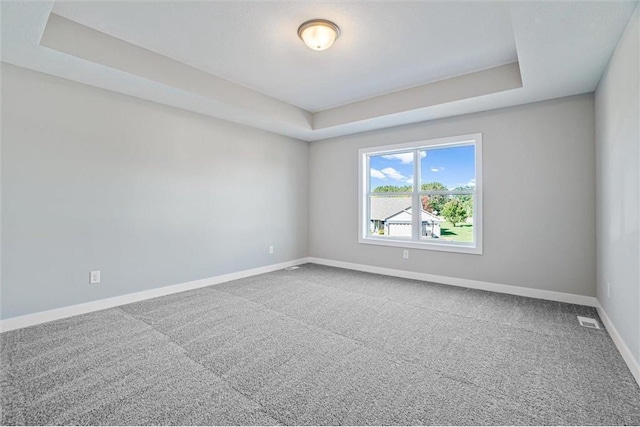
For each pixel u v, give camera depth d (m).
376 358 2.13
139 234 3.38
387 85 3.71
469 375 1.91
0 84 2.49
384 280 4.30
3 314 2.53
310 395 1.71
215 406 1.62
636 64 1.84
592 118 3.15
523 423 1.49
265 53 2.92
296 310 3.08
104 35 2.58
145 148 3.41
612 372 1.93
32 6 1.85
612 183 2.44
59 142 2.80
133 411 1.57
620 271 2.22
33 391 1.72
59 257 2.81
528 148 3.50
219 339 2.41
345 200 5.14
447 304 3.26
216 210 4.14
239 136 4.42
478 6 2.20
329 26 2.40
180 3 2.18
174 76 3.05
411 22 2.40
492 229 3.75
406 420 1.51
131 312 2.99
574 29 2.05
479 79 3.27
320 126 4.68
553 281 3.38
